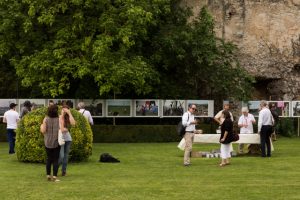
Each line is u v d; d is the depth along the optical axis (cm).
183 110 3052
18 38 2825
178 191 1274
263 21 3475
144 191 1274
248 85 3189
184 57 3130
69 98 3034
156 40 3056
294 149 2406
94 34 2786
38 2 2670
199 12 3347
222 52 3209
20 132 1839
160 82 3141
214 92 3272
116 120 3212
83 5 2712
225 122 1777
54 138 1426
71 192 1261
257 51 3456
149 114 3020
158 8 2939
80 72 2634
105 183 1393
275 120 2820
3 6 2789
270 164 1820
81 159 1869
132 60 2808
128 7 2706
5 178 1480
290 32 3497
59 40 2727
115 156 2081
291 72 3484
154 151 2305
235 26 3459
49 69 2716
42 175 1537
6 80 3175
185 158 1786
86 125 1875
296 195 1225
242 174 1570
